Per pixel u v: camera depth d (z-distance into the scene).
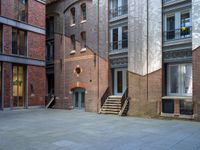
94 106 25.08
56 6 30.81
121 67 23.59
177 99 19.12
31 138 12.09
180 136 12.61
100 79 24.83
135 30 21.97
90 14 26.30
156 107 20.20
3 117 20.61
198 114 17.98
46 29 33.47
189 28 18.97
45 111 25.89
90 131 14.00
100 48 25.06
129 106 21.98
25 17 28.17
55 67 30.38
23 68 27.89
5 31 25.67
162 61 20.14
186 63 19.27
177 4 19.59
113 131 14.01
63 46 29.48
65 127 15.40
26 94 27.80
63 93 28.98
